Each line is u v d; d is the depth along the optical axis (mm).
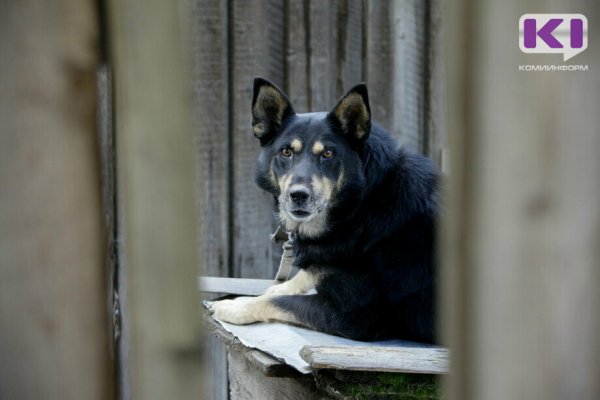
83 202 2047
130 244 2016
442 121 7770
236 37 7117
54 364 2074
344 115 5332
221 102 7074
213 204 7109
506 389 1835
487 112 1784
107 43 2031
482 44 1777
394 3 7586
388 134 5574
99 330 2109
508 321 1815
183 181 1990
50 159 2012
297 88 7344
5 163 1991
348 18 7473
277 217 5672
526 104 1761
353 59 7531
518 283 1800
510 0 1760
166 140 1966
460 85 1819
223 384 7406
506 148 1775
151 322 2031
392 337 5215
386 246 5117
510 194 1781
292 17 7281
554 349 1802
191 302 2039
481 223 1812
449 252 1898
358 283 5113
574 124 1757
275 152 5484
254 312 5074
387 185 5223
